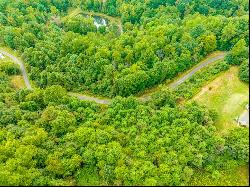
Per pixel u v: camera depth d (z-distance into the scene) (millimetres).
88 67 179125
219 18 189750
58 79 178625
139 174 103750
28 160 113562
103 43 197375
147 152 115000
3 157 118562
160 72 162750
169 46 171250
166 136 118562
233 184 104438
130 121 131250
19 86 188875
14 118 143625
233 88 146875
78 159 111312
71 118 136000
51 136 128250
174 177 102750
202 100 144875
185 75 169250
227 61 158625
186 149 111938
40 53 196250
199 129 119938
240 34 173750
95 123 131375
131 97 143250
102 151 112500
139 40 187250
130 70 164625
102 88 170750
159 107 143875
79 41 195750
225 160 110938
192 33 180375
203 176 107438
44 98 155250
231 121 132000
